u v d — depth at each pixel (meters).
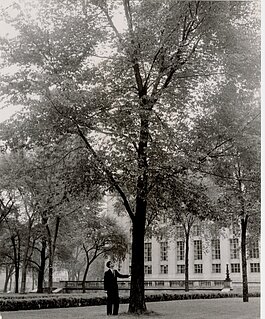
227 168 17.09
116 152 14.48
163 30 14.89
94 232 41.53
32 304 18.34
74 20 16.14
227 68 16.64
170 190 15.12
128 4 16.98
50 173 19.12
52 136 15.76
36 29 15.57
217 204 16.92
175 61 15.80
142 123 14.48
